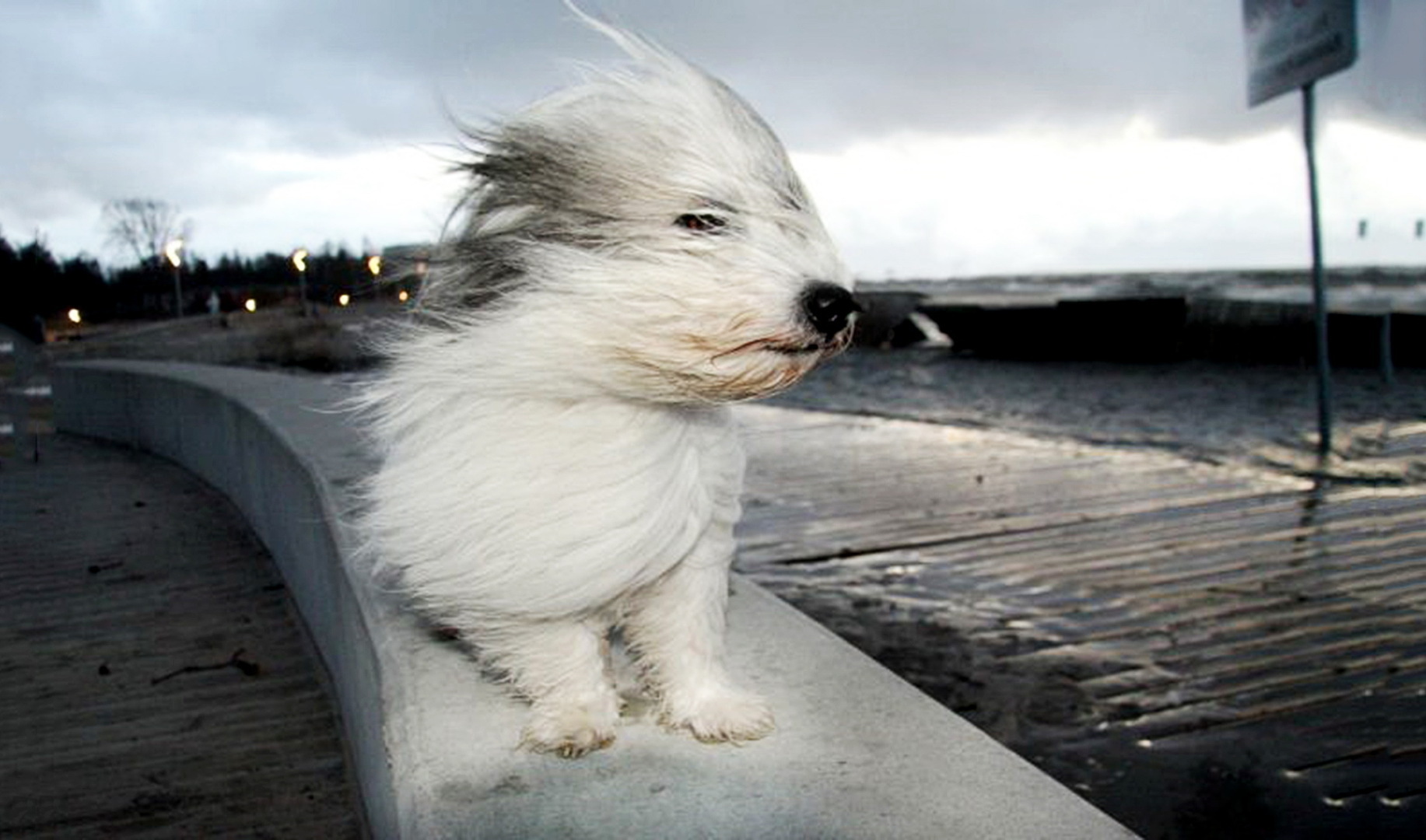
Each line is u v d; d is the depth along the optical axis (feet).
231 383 12.23
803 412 15.75
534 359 2.64
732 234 2.67
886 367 23.29
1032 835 2.39
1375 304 21.65
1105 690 5.22
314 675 6.16
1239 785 4.32
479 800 2.64
